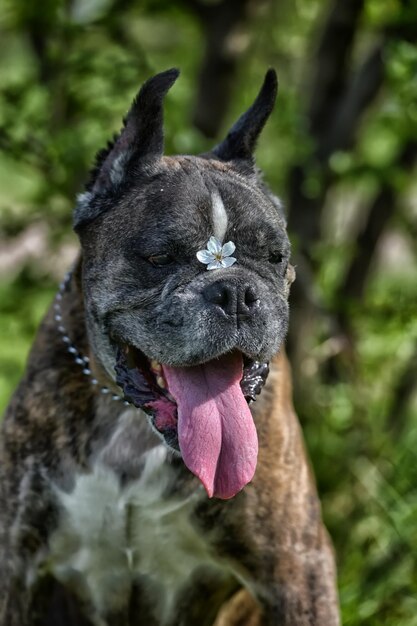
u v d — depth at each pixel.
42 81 11.08
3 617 8.08
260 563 7.89
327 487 10.67
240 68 11.77
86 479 7.92
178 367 7.30
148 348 7.30
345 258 11.80
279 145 11.34
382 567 9.84
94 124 10.67
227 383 7.27
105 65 10.80
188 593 8.42
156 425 7.41
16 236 11.28
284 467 7.88
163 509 7.88
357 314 11.20
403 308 11.12
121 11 11.41
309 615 7.81
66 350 8.05
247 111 8.17
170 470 7.84
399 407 11.39
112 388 7.87
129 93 10.75
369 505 10.41
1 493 8.05
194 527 7.93
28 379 8.11
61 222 11.09
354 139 11.38
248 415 7.19
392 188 11.56
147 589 8.37
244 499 7.80
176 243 7.30
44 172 10.79
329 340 11.06
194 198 7.37
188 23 12.56
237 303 7.09
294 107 10.81
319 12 12.27
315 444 10.90
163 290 7.29
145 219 7.42
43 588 8.34
